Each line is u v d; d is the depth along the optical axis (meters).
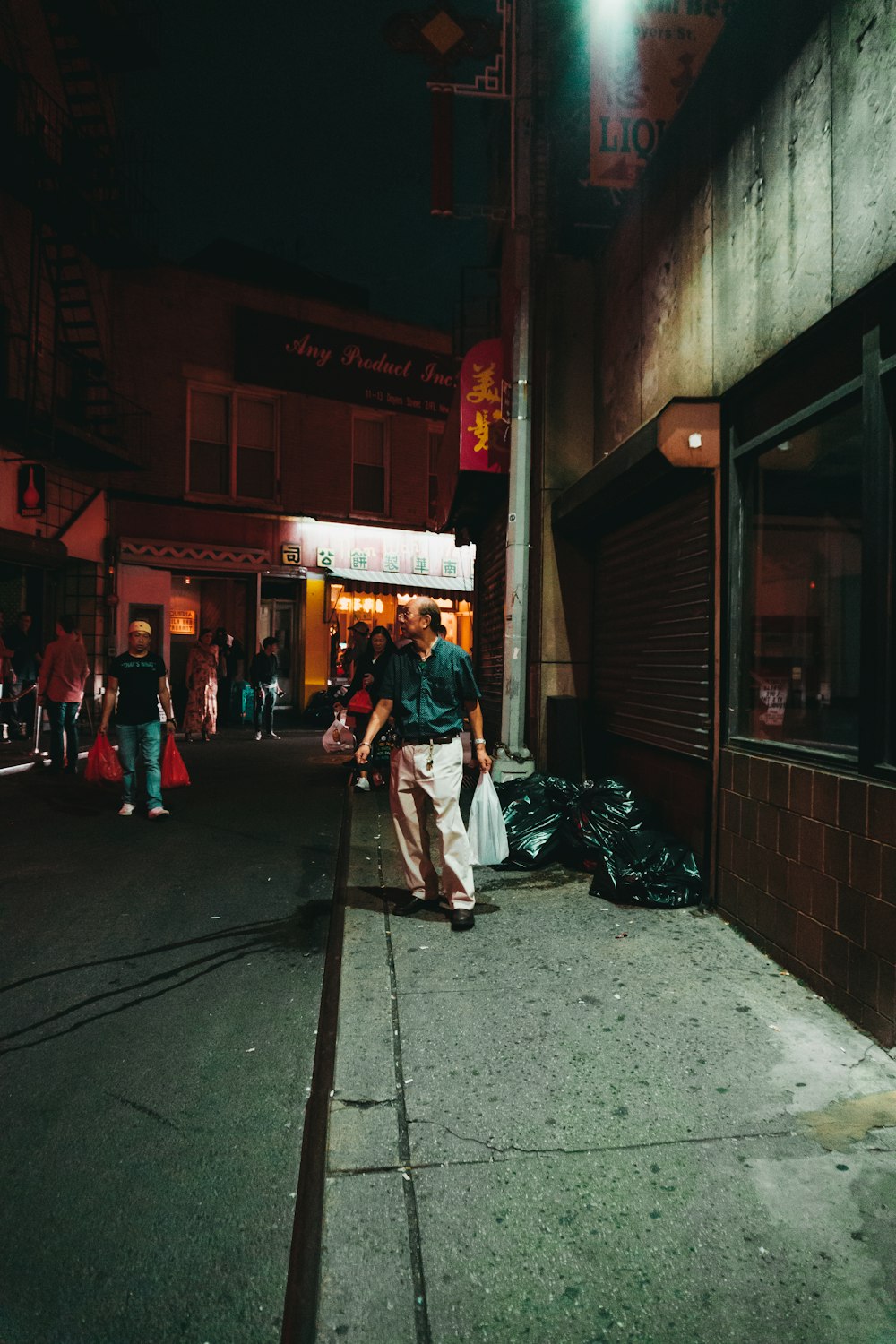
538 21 8.05
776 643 4.30
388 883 5.44
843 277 3.40
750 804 4.30
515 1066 3.01
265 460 19.67
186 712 15.30
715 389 4.74
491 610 11.35
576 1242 2.13
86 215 14.91
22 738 13.40
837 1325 1.87
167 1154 2.63
